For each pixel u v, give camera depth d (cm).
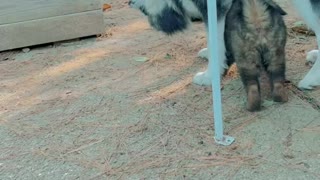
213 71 197
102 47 295
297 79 241
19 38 295
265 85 235
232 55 229
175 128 215
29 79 264
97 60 279
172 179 189
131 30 317
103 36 310
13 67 279
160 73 260
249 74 220
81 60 281
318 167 189
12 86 258
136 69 266
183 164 196
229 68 250
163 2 258
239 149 200
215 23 192
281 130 208
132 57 279
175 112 225
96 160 201
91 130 219
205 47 285
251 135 207
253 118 216
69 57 286
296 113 217
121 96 242
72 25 302
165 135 211
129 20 333
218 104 201
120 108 232
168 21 263
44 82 261
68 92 249
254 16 215
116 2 373
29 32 296
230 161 195
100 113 230
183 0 249
